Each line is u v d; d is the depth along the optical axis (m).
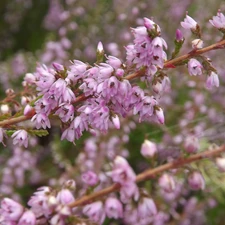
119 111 0.07
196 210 0.17
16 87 0.21
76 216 0.08
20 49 0.25
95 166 0.16
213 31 0.15
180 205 0.18
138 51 0.07
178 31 0.08
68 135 0.08
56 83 0.07
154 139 0.18
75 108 0.08
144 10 0.20
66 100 0.07
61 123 0.08
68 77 0.07
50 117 0.08
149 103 0.07
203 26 0.15
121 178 0.07
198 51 0.08
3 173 0.18
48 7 0.25
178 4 0.20
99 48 0.08
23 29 0.25
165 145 0.17
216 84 0.08
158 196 0.15
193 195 0.18
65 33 0.20
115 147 0.17
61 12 0.22
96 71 0.07
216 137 0.17
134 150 0.18
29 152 0.18
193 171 0.07
